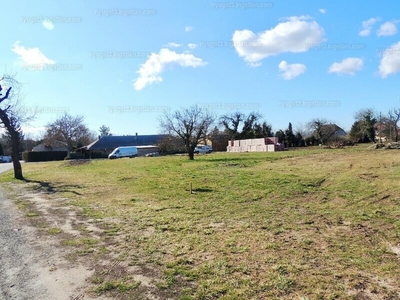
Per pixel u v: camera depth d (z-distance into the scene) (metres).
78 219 7.37
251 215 7.26
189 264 4.43
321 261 4.38
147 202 9.30
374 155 21.02
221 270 4.16
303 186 10.80
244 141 46.47
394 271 3.99
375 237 5.39
